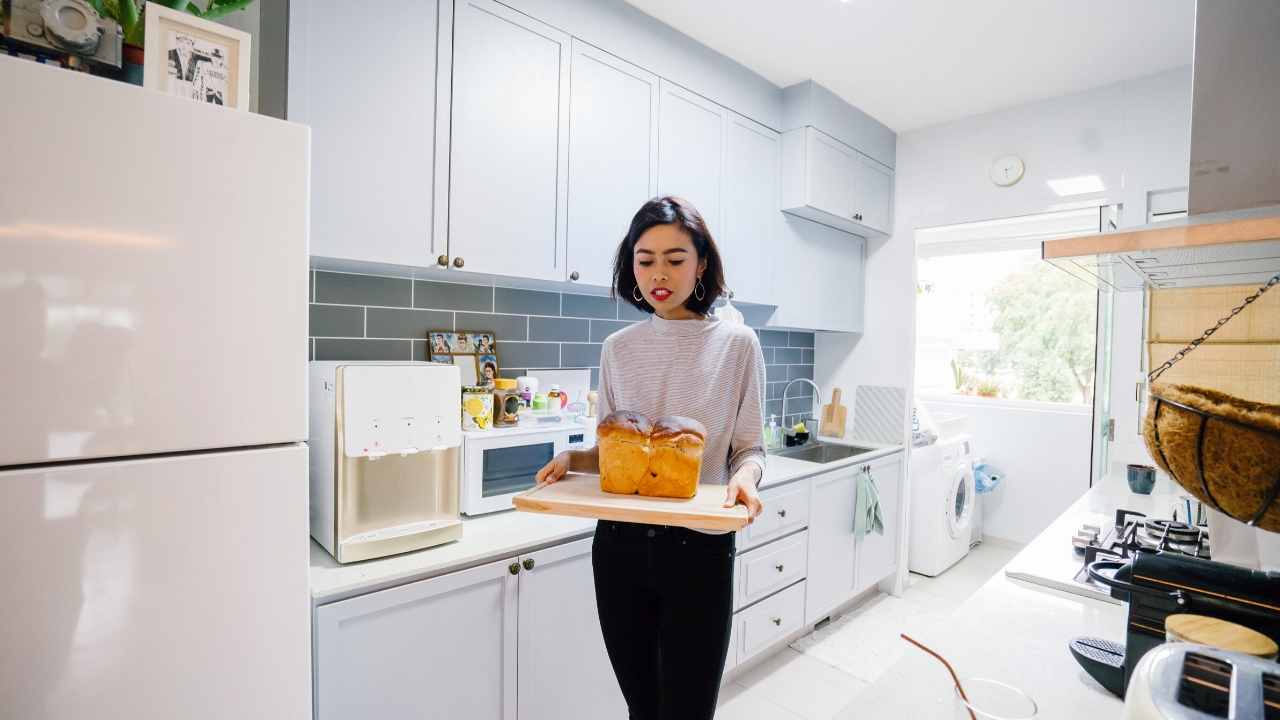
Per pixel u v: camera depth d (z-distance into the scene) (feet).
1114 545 4.25
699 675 3.50
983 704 1.93
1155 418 1.89
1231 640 2.06
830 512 8.57
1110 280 3.08
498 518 5.60
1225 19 2.41
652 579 3.59
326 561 4.48
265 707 3.11
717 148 7.88
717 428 3.80
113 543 2.72
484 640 4.81
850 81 8.71
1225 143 2.42
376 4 4.87
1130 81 8.52
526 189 5.87
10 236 2.48
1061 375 12.43
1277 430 1.56
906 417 10.40
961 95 9.12
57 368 2.59
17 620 2.53
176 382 2.87
